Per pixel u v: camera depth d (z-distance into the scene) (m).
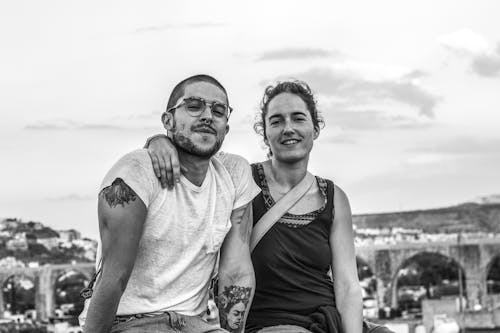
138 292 11.02
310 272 12.94
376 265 159.38
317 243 12.98
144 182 10.87
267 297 12.86
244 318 11.83
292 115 13.24
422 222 165.75
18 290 184.12
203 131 11.10
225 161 11.88
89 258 180.50
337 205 13.34
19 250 176.62
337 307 12.98
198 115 11.12
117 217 10.77
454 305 117.38
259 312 12.85
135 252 10.86
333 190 13.34
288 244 12.91
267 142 13.68
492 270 179.25
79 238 183.88
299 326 12.62
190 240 11.07
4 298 182.50
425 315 116.06
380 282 159.00
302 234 12.96
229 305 11.80
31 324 144.50
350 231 13.40
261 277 12.87
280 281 12.85
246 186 11.81
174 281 11.05
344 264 13.18
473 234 159.12
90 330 10.80
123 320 11.01
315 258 12.94
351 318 12.84
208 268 11.33
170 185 10.99
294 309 12.76
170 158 11.00
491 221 163.88
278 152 13.21
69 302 176.62
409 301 170.38
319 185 13.31
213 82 11.38
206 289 11.45
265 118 13.52
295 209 13.08
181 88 11.31
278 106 13.27
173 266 11.05
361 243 161.38
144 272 11.01
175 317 10.93
